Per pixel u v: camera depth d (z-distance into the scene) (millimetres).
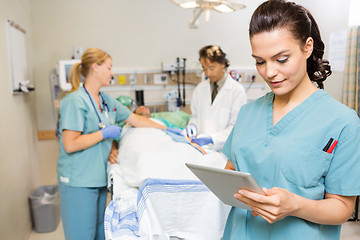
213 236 1191
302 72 712
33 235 2484
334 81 2602
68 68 2482
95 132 1645
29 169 2602
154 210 1107
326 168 725
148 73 3035
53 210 2535
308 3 2332
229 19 3158
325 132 723
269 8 687
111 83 2973
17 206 2219
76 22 2904
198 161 1401
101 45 2979
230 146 1022
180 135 1902
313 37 743
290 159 734
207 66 2027
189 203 1174
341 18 2436
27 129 2584
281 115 817
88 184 1674
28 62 2697
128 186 1373
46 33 2865
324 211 690
